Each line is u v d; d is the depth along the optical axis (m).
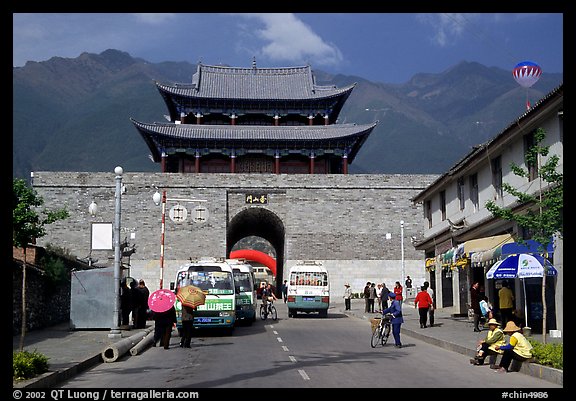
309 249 61.81
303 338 25.55
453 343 21.09
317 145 67.00
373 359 18.25
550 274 20.12
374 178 62.91
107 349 18.00
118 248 23.95
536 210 22.28
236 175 62.16
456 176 34.41
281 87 73.94
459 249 29.02
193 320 23.41
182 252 60.44
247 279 32.94
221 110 71.19
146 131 64.44
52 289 29.72
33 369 13.46
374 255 62.03
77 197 60.31
